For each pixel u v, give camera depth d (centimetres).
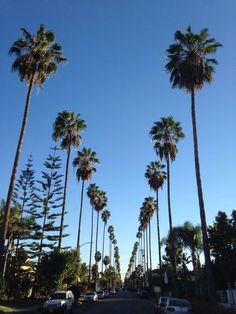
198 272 5047
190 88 3269
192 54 3338
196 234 5191
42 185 6475
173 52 3444
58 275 4597
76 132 5278
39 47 3400
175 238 5275
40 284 4878
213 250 3744
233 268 3553
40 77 3428
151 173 7119
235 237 3659
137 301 6194
